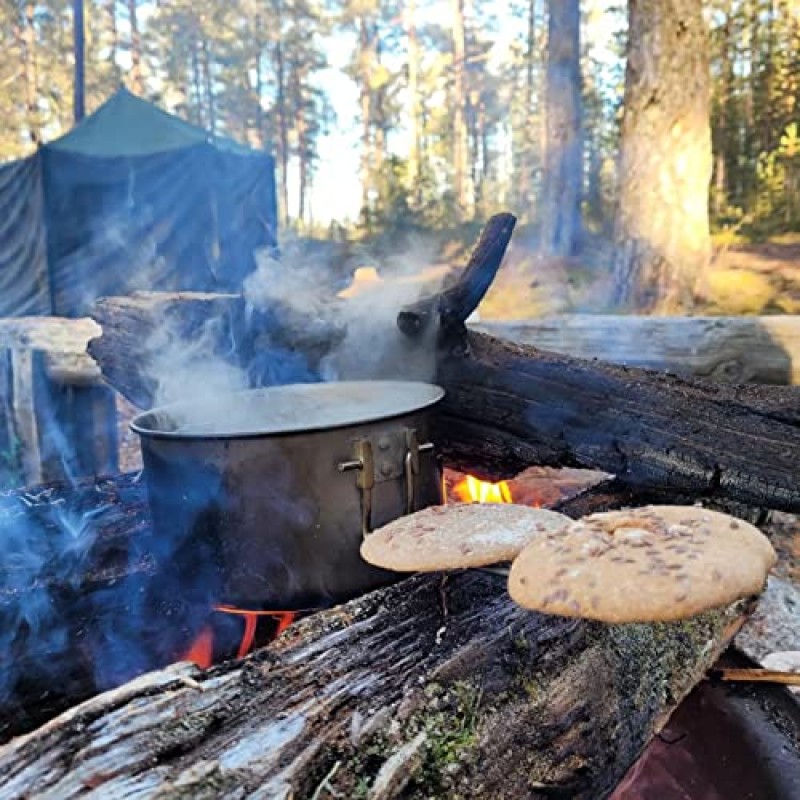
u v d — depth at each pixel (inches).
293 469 41.5
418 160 535.2
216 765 25.2
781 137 323.6
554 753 33.0
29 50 647.1
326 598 43.1
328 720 28.1
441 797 28.2
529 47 639.8
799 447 53.9
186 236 225.8
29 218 210.5
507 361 66.4
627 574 26.0
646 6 164.2
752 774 41.9
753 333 96.0
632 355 103.8
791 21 354.0
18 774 24.3
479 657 32.9
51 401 125.8
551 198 319.6
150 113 232.2
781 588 59.0
